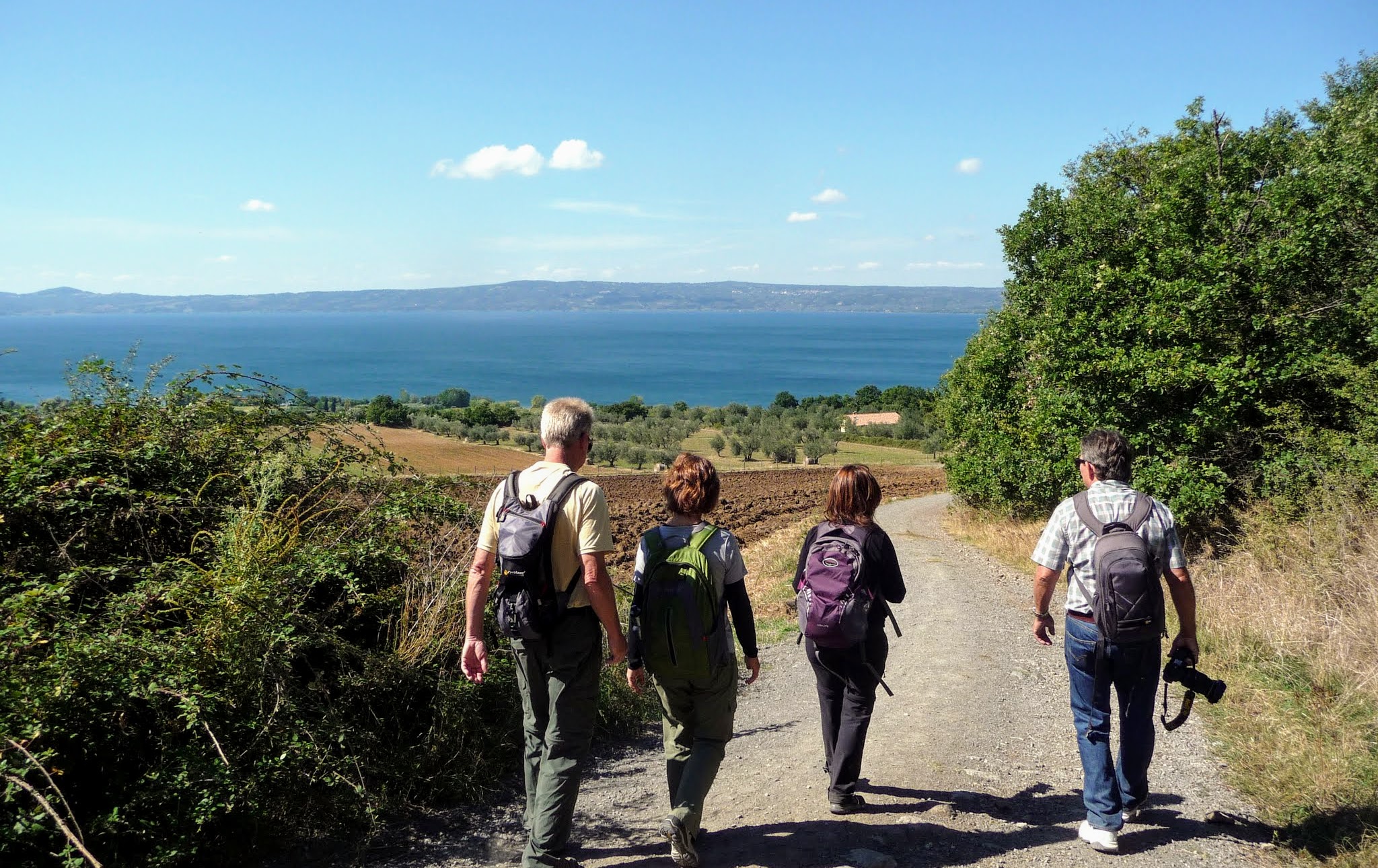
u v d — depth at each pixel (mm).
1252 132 13328
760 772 4855
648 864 3521
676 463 3662
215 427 5199
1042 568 3803
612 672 5730
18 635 3195
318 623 4082
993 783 4504
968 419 20672
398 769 3982
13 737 2840
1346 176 12211
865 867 3441
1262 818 3971
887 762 4836
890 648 8273
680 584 3395
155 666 3398
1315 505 9430
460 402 116688
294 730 3592
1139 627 3516
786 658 8516
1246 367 11227
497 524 3357
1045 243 17188
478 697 4598
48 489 4070
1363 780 4098
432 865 3484
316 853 3520
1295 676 5883
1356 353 11461
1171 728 3785
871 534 3953
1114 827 3623
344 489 5512
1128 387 12266
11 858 2789
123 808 3078
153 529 4434
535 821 3318
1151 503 3689
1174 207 12547
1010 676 7035
